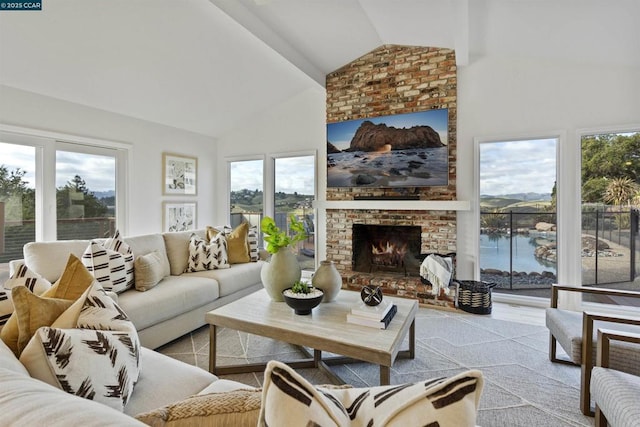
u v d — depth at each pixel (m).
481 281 3.73
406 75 4.02
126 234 4.11
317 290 2.19
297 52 3.89
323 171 4.64
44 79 3.05
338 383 2.08
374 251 4.54
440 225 3.85
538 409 1.84
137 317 2.38
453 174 3.81
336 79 4.45
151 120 4.36
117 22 2.69
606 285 3.32
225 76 3.92
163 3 2.66
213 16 2.93
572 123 3.34
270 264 2.35
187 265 3.43
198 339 2.81
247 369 2.23
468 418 0.56
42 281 1.61
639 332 1.98
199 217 5.16
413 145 3.94
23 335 1.12
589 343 1.78
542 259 3.59
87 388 1.01
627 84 3.12
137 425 0.59
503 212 3.74
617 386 1.37
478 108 3.72
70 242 2.70
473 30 3.17
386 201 3.98
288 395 0.56
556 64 3.39
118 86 3.47
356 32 3.68
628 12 2.35
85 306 1.28
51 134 3.33
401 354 2.48
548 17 2.68
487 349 2.59
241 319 2.00
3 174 3.06
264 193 5.10
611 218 3.28
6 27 2.45
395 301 2.34
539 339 2.77
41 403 0.62
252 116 5.13
